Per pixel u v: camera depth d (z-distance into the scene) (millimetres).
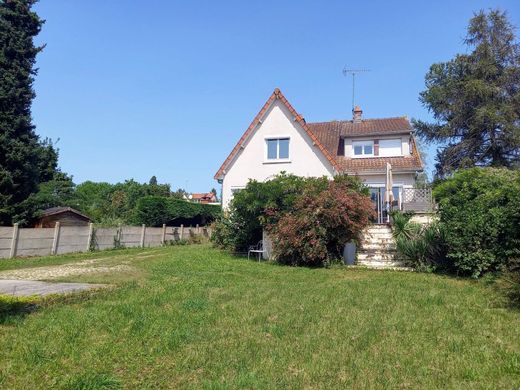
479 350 5492
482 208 11945
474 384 4434
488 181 13297
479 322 6895
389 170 21891
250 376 4582
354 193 15438
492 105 30828
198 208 39875
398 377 4633
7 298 8406
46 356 5148
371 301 8609
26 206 25312
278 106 25578
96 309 7680
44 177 32094
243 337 6066
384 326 6672
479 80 31219
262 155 25375
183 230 33625
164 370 4832
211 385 4348
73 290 9805
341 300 8703
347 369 4863
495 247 11477
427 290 9906
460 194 13242
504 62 32875
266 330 6449
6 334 6066
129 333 6156
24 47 26422
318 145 24422
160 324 6656
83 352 5324
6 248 19688
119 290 9844
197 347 5621
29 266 16781
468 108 32969
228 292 9641
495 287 10008
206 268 14414
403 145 28188
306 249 14789
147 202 34625
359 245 16156
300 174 24547
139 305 8086
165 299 8719
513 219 10750
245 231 19250
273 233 16078
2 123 25078
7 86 25406
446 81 34594
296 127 25078
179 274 12961
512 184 11820
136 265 15867
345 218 14539
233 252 19672
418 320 7016
